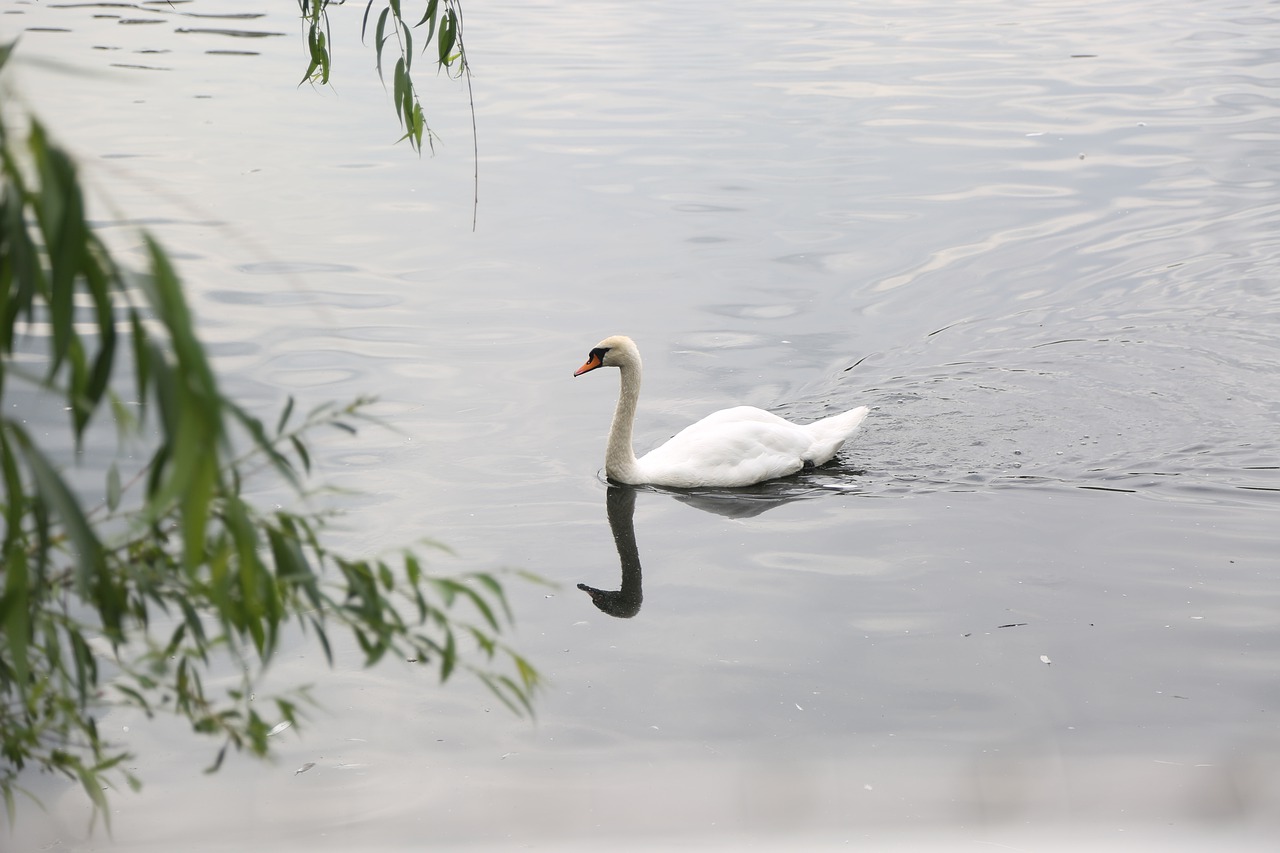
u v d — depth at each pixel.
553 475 12.51
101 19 29.62
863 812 8.02
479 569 10.71
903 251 18.06
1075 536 11.21
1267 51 28.22
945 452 13.11
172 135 21.98
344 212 19.05
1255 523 11.34
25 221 3.10
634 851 7.73
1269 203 19.81
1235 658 9.41
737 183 20.44
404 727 8.79
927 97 25.02
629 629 9.92
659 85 25.61
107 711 8.73
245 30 28.78
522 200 19.70
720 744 8.62
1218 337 15.61
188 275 16.58
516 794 8.12
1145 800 8.09
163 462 3.36
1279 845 7.67
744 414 13.35
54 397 13.09
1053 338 15.70
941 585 10.46
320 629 4.95
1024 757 8.48
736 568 10.88
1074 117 23.89
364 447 12.66
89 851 7.61
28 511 4.12
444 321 15.73
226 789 8.16
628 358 12.54
